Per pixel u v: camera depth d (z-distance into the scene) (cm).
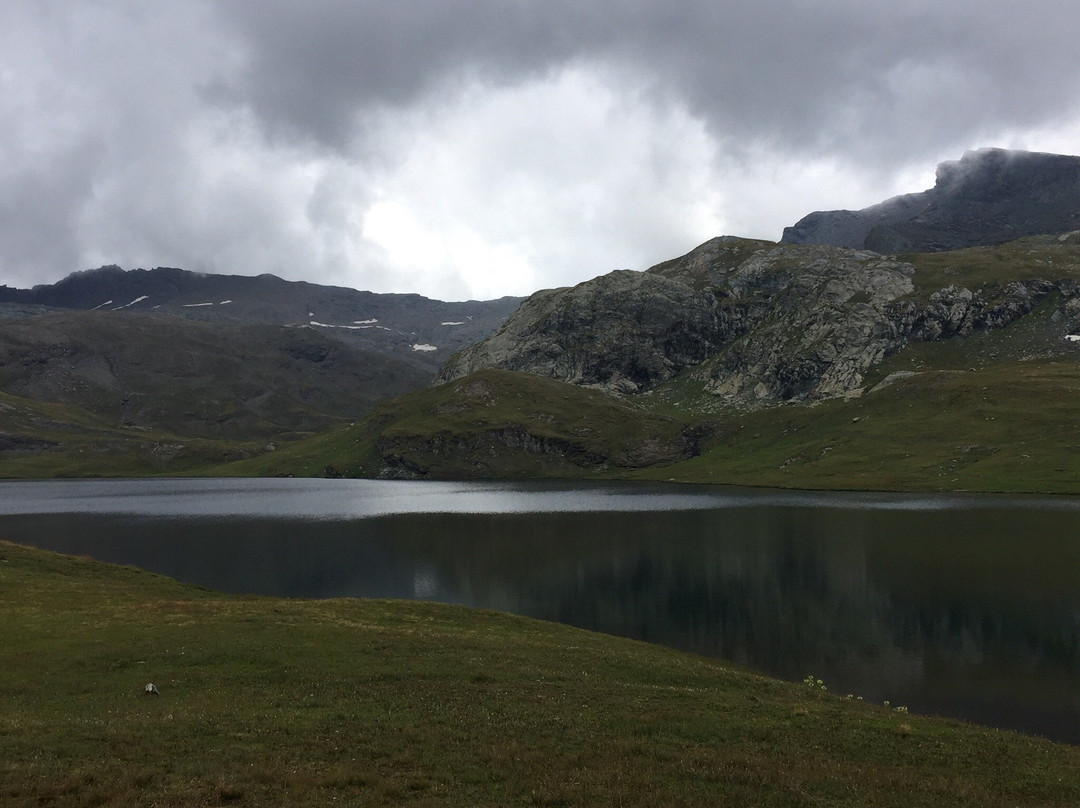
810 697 4128
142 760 2420
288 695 3381
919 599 7544
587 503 19338
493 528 14650
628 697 3650
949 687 5084
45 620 4650
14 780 2155
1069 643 5994
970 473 19512
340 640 4497
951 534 11469
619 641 5809
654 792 2331
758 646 6175
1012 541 10675
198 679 3603
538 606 7881
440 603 6369
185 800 2070
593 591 8562
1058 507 14550
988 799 2462
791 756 2862
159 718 2933
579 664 4409
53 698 3225
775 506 16812
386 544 12750
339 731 2847
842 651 5966
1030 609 7006
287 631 4647
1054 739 4175
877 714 3728
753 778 2523
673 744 2927
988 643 6050
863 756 2938
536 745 2800
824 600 7688
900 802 2402
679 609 7550
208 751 2542
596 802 2225
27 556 7050
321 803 2117
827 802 2375
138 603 5456
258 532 14675
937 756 2984
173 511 19338
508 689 3659
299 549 12312
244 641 4316
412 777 2381
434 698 3416
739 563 9906
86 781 2202
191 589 6888
